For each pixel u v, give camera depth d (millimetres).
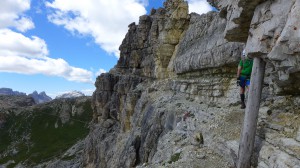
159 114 32594
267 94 16078
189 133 22297
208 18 35938
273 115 12102
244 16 13172
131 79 63000
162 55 50406
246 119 11961
